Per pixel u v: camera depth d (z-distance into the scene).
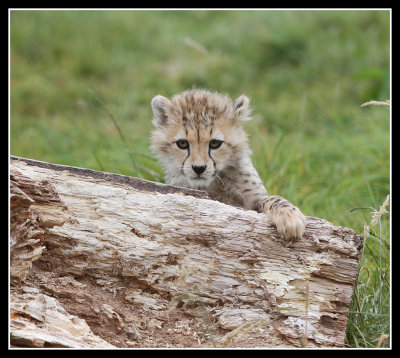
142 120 18.70
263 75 22.05
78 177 8.57
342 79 20.88
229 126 11.48
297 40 23.00
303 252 8.30
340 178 14.34
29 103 20.42
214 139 11.21
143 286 8.28
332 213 12.29
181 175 11.42
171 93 18.86
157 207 8.48
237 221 8.46
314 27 23.55
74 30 24.95
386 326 8.52
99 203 8.38
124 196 8.49
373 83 20.09
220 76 21.81
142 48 24.73
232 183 11.62
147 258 8.26
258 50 23.12
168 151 11.59
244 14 26.39
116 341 7.78
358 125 17.00
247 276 8.22
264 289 8.11
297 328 7.88
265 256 8.27
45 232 8.20
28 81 21.28
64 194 8.37
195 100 11.55
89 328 7.61
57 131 18.03
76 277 8.25
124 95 20.95
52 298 7.76
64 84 21.66
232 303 8.18
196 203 8.57
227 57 22.88
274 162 14.45
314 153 15.67
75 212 8.32
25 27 24.31
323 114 18.64
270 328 7.94
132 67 23.19
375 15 23.44
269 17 25.17
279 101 20.06
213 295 8.23
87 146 16.70
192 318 8.17
